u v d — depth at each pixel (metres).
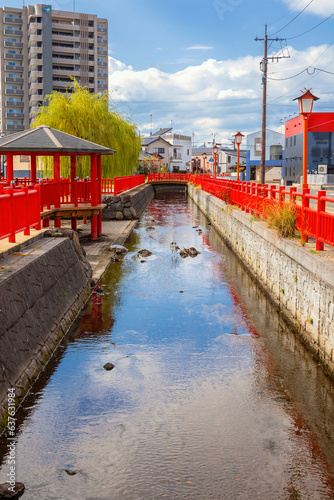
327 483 5.14
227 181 25.67
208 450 5.71
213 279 14.76
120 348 8.99
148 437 5.98
